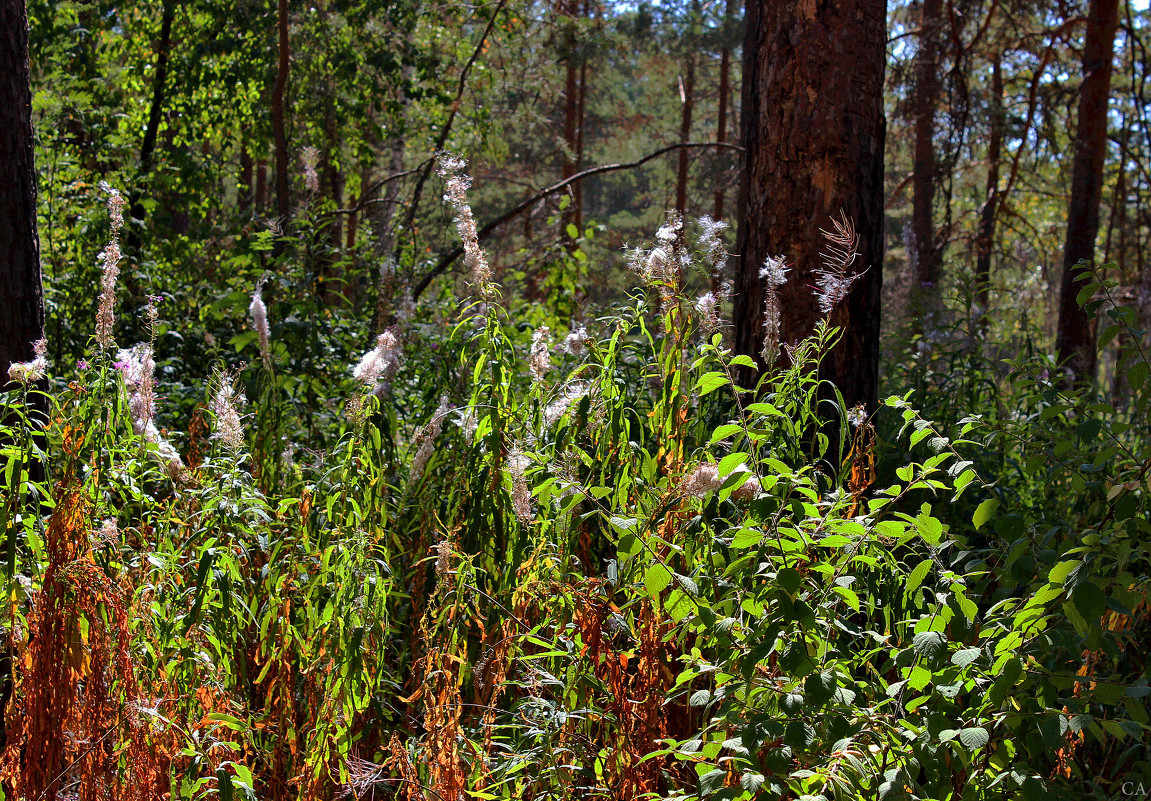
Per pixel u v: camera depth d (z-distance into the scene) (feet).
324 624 9.74
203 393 17.67
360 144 45.68
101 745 9.11
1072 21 42.57
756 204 14.83
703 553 9.29
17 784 9.25
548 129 65.98
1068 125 46.83
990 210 49.70
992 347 24.30
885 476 14.92
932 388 20.81
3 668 11.01
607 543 11.69
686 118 83.76
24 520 9.54
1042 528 10.76
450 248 31.63
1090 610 7.14
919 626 8.18
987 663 7.70
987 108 45.52
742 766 7.77
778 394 10.68
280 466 13.38
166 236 35.73
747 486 8.25
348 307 22.99
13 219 12.05
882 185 14.66
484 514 10.86
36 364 10.07
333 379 18.20
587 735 9.26
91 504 9.89
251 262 22.35
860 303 14.20
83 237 29.22
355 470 10.85
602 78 77.92
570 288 26.71
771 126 14.55
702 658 9.27
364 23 40.45
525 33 44.39
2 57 11.91
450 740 8.61
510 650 9.58
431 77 41.27
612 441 10.60
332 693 9.27
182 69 40.47
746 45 27.71
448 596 9.77
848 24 14.16
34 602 9.49
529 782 8.96
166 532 10.85
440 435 12.69
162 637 9.38
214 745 8.57
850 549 8.34
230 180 59.16
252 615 9.71
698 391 10.73
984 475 14.89
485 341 11.44
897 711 8.41
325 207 38.63
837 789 7.05
